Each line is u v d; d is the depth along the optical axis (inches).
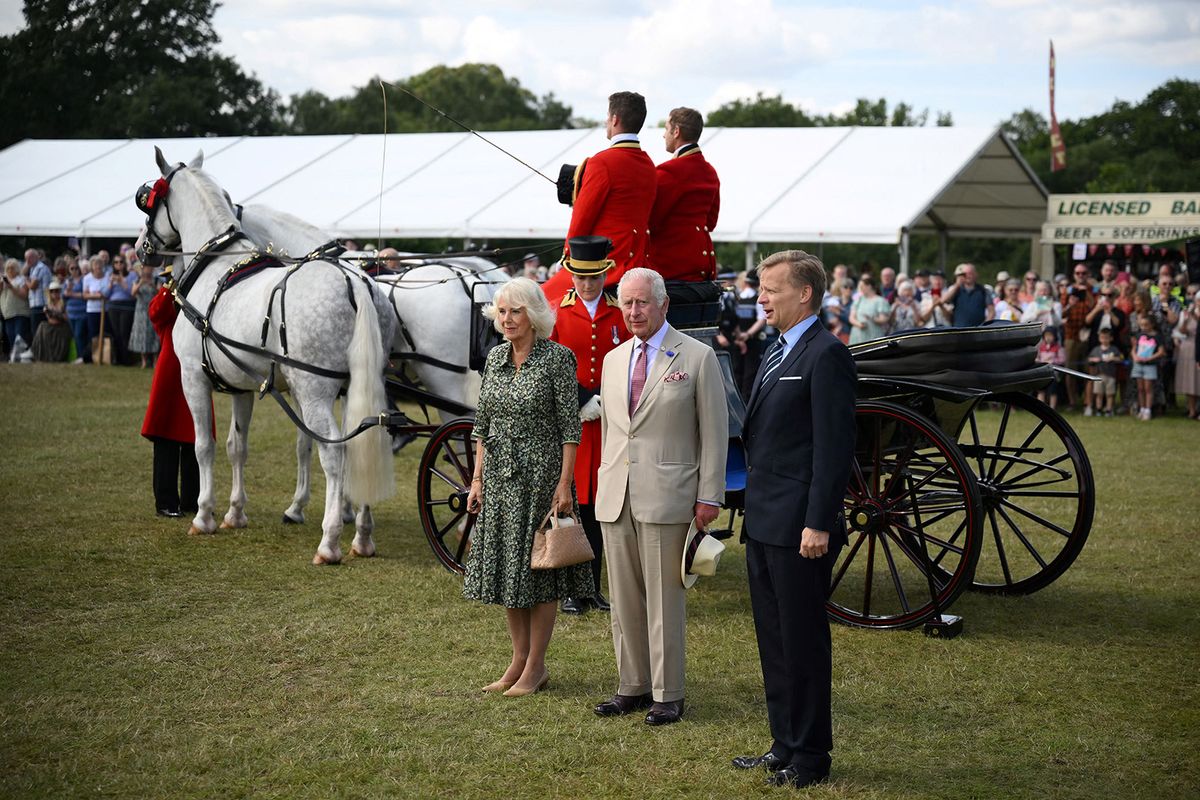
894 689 180.4
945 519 308.0
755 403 146.7
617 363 166.2
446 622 212.7
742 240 600.1
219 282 268.8
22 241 1306.6
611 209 217.6
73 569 244.5
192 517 296.7
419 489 248.1
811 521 137.1
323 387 249.8
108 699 172.6
